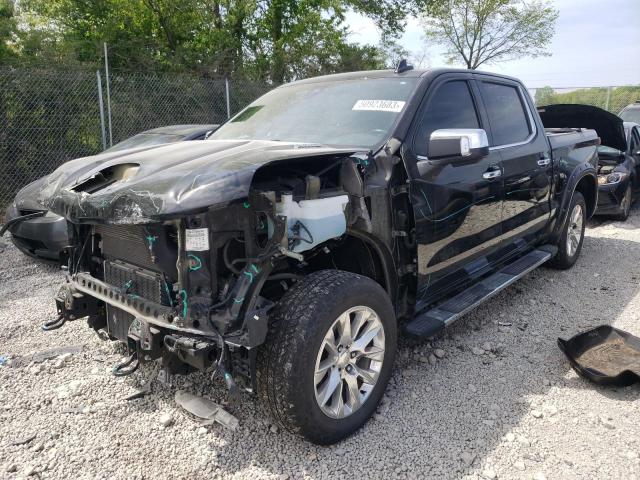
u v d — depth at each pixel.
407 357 3.68
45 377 3.37
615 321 4.33
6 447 2.71
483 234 3.91
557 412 3.01
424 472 2.53
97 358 3.61
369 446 2.72
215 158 2.58
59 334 4.00
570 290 5.09
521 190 4.38
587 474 2.51
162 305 2.56
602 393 3.21
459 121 3.79
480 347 3.84
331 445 2.71
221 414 2.90
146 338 2.54
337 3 19.98
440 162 3.38
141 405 3.07
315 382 2.54
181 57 17.09
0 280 5.41
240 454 2.65
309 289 2.60
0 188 9.97
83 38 16.42
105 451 2.67
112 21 16.36
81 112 10.56
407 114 3.32
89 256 3.14
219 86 12.26
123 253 2.82
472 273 3.90
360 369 2.83
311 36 19.88
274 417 2.58
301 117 3.72
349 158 2.81
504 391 3.24
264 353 2.49
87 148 10.71
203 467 2.56
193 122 12.03
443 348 3.83
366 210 2.84
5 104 9.88
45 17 16.27
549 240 5.31
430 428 2.87
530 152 4.54
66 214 2.68
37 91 10.10
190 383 3.27
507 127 4.43
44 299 4.78
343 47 20.38
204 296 2.42
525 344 3.90
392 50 23.08
